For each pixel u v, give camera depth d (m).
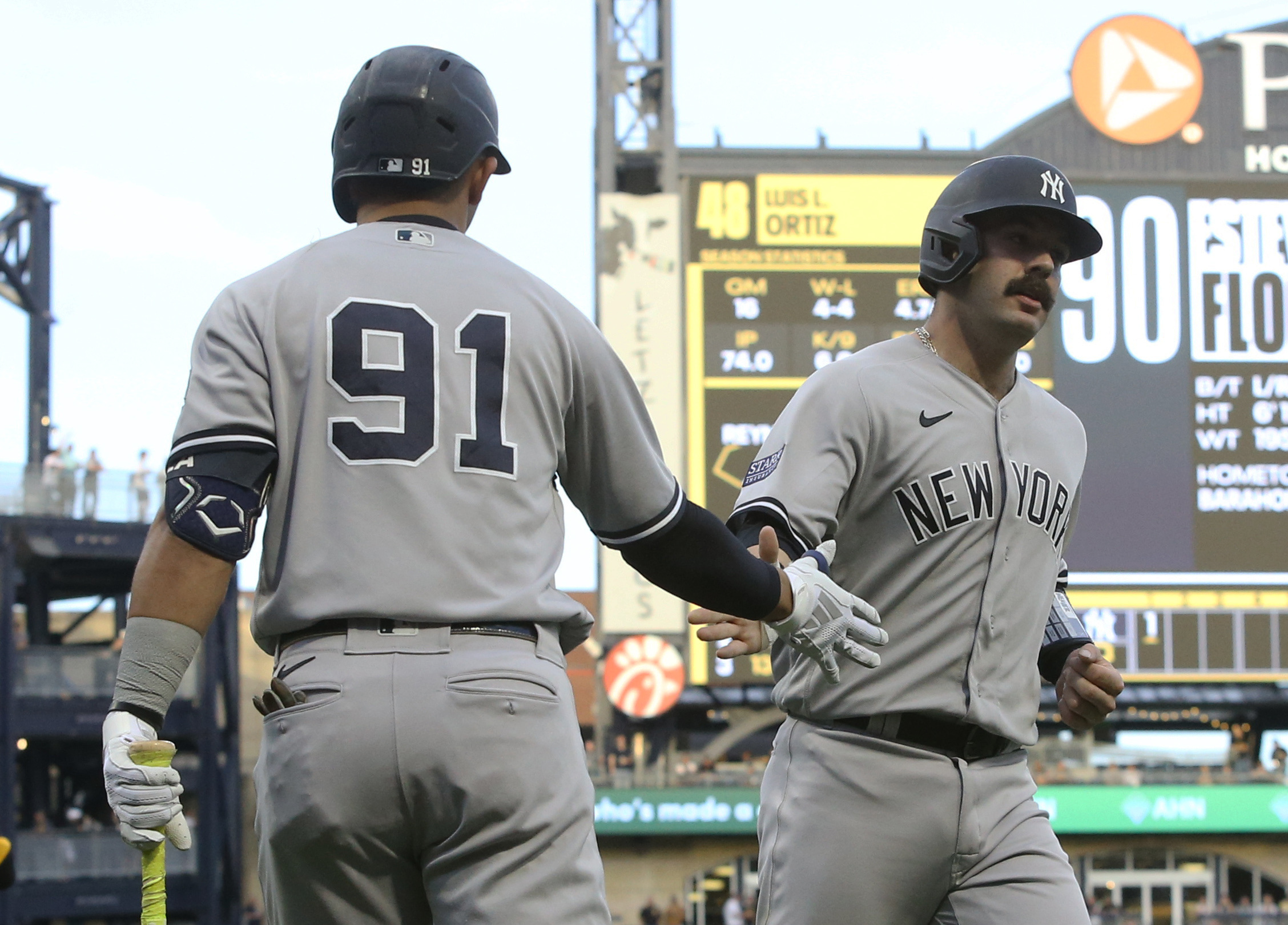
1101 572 84.38
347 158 9.83
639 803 89.69
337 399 9.05
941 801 13.12
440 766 8.79
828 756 13.34
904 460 13.37
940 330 13.95
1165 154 88.19
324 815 8.84
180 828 8.77
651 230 86.38
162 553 8.87
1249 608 84.31
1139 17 88.94
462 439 9.11
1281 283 86.88
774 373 85.62
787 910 13.41
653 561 10.12
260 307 9.19
